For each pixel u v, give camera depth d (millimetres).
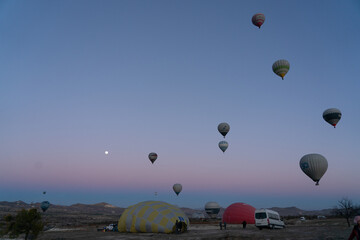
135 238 25016
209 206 91562
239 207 60656
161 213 31953
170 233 30219
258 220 32531
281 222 34969
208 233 27953
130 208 34750
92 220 108375
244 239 20844
